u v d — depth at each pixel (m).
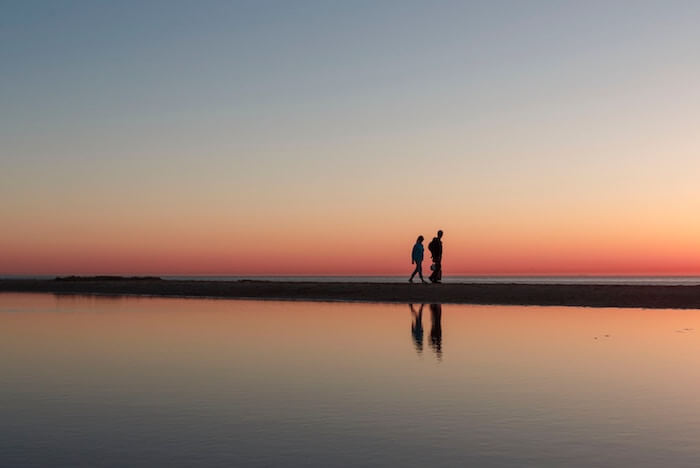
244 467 7.59
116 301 36.69
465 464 7.66
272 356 15.44
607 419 9.59
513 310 28.12
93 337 19.19
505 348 16.50
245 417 9.77
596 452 8.09
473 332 19.80
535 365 14.02
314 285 41.16
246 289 41.75
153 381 12.50
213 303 34.41
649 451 8.12
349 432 8.97
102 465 7.70
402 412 10.01
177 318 25.05
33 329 21.31
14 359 15.23
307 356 15.41
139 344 17.64
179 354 15.84
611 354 15.52
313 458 7.89
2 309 30.19
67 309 30.08
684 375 12.87
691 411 10.04
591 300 31.22
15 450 8.27
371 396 11.09
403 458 7.88
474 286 36.78
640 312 26.78
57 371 13.63
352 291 37.72
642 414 9.86
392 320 23.72
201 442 8.55
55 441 8.64
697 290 31.72
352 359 14.95
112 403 10.71
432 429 9.10
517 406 10.36
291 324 22.48
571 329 20.56
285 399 10.91
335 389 11.69
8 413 10.10
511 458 7.87
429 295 35.16
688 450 8.16
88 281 55.50
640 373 13.09
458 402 10.65
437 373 13.15
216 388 11.83
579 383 12.12
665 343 17.28
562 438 8.66
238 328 21.28
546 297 32.38
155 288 46.31
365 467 7.57
